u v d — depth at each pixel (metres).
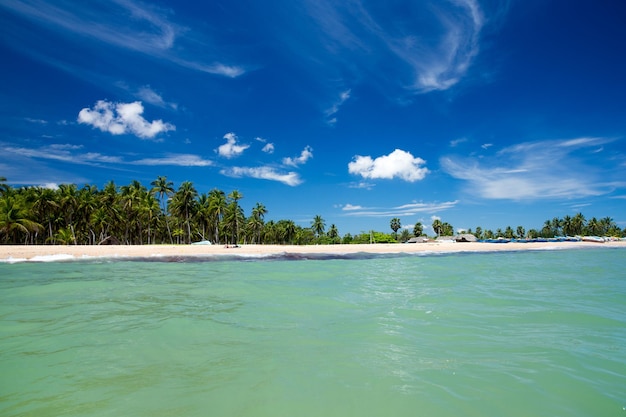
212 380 4.35
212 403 3.76
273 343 5.79
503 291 11.16
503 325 6.88
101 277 14.90
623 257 31.27
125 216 64.88
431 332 6.41
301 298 9.96
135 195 63.88
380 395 3.91
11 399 3.87
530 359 5.01
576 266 21.48
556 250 46.97
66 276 15.14
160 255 27.41
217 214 72.94
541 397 3.87
